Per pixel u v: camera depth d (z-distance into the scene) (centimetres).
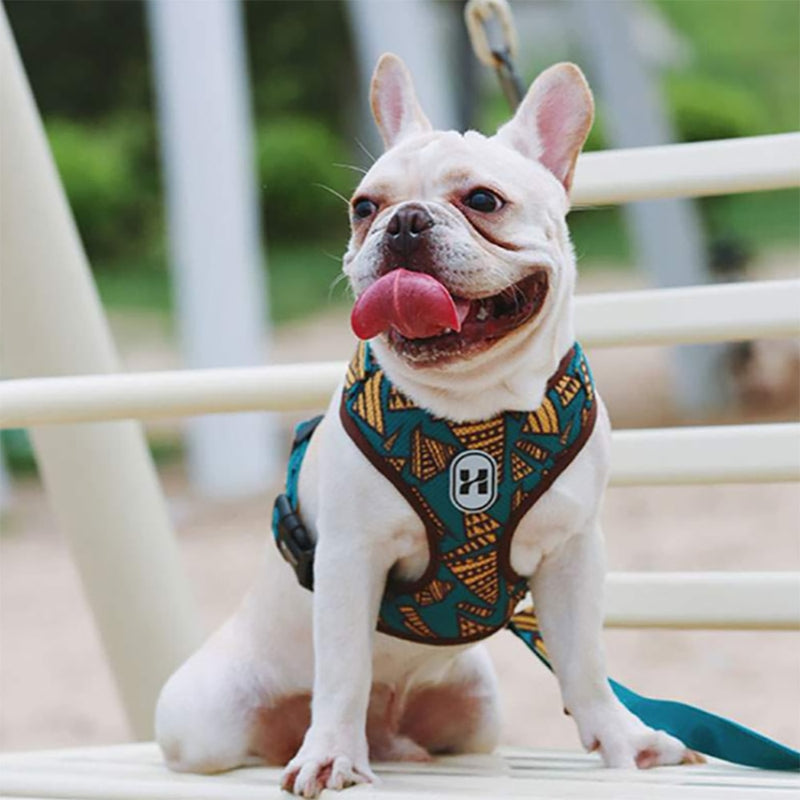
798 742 515
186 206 1036
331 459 281
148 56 2242
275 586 313
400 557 283
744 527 860
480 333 264
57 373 418
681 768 293
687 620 353
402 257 259
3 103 419
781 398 1227
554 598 294
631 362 1488
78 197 2184
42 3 2183
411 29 1141
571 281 283
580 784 272
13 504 1159
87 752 354
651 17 2469
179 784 282
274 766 321
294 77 2369
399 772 299
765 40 2750
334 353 1620
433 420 273
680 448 360
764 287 363
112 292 2039
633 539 853
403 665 307
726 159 372
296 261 2206
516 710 584
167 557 419
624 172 377
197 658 325
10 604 835
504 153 279
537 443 275
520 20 2406
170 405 341
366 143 2283
